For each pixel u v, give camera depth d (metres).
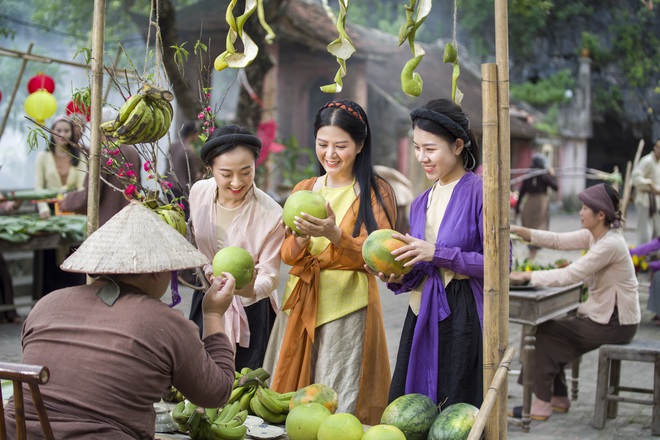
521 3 13.74
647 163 11.30
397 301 9.43
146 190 3.21
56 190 7.75
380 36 20.20
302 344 3.49
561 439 5.00
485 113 2.59
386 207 3.43
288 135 17.75
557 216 27.59
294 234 3.24
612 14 29.09
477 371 3.21
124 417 2.30
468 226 3.17
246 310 3.60
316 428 2.72
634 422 5.42
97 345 2.30
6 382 4.78
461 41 27.22
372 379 3.49
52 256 7.76
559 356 5.30
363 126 3.40
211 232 3.48
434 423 2.77
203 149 3.31
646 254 8.32
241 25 2.76
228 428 2.74
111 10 14.59
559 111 29.70
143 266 2.33
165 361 2.34
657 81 29.73
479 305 3.20
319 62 17.59
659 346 5.22
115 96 11.20
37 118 6.84
